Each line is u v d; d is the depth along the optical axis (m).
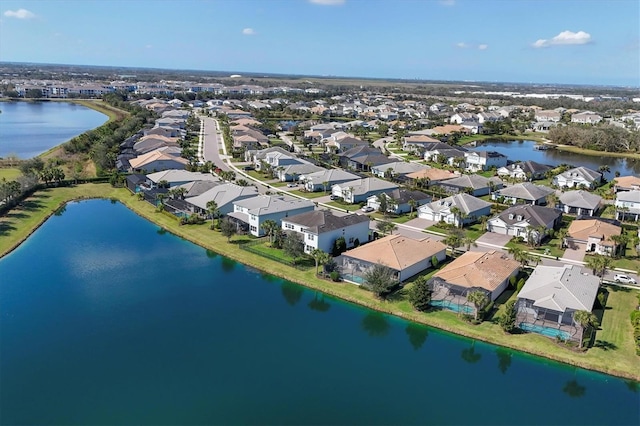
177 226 92.62
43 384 47.25
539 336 55.59
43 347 53.38
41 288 67.81
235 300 65.75
